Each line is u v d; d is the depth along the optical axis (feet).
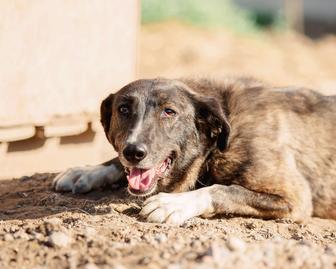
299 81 63.82
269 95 23.88
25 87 29.45
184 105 22.33
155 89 22.20
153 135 21.53
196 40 73.31
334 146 23.93
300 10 99.91
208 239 17.69
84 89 31.35
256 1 101.60
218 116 22.16
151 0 78.89
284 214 22.29
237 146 22.58
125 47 32.55
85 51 31.19
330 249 17.33
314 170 23.67
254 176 22.33
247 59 69.77
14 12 28.86
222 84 24.31
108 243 17.28
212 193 21.71
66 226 18.88
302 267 15.44
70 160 31.42
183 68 63.52
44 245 17.21
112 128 23.00
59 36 30.30
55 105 30.45
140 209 21.80
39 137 30.22
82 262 16.07
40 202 23.20
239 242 16.24
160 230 19.12
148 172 21.53
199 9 81.46
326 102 24.64
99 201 23.07
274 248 16.26
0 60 28.60
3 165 29.40
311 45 86.12
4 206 22.98
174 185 22.85
